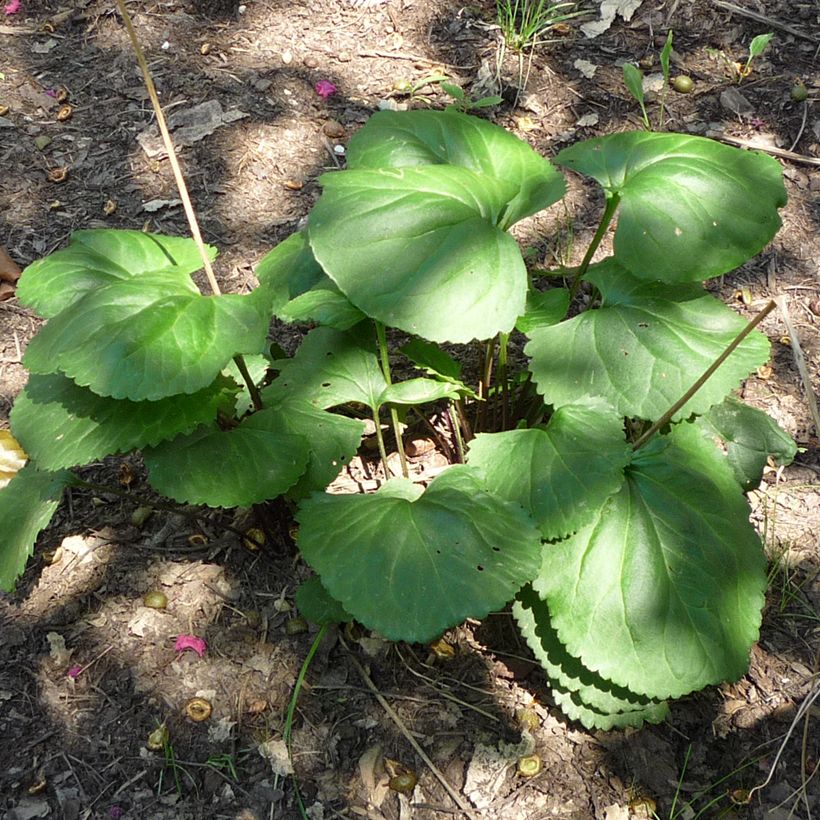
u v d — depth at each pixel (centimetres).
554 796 56
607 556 54
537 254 83
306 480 57
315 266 64
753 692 61
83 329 50
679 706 60
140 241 60
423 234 51
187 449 56
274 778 57
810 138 92
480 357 77
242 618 63
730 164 58
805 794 57
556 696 57
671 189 56
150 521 68
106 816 55
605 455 53
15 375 75
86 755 57
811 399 52
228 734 58
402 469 66
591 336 58
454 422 66
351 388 62
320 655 62
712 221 56
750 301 81
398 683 61
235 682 60
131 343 49
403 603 49
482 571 50
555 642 56
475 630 63
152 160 90
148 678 60
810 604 65
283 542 67
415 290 50
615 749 58
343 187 52
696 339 57
